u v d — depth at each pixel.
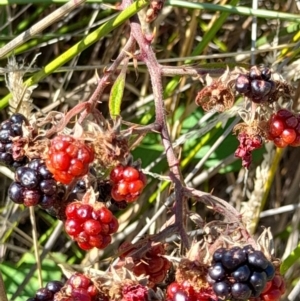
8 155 0.24
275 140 0.25
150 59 0.26
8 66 0.30
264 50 0.35
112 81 0.30
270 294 0.22
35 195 0.23
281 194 0.42
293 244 0.38
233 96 0.25
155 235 0.24
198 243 0.22
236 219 0.23
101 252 0.38
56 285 0.23
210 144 0.38
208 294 0.22
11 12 0.41
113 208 0.25
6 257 0.41
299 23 0.36
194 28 0.39
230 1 0.38
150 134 0.38
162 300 0.22
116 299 0.22
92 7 0.40
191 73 0.26
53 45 0.41
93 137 0.22
